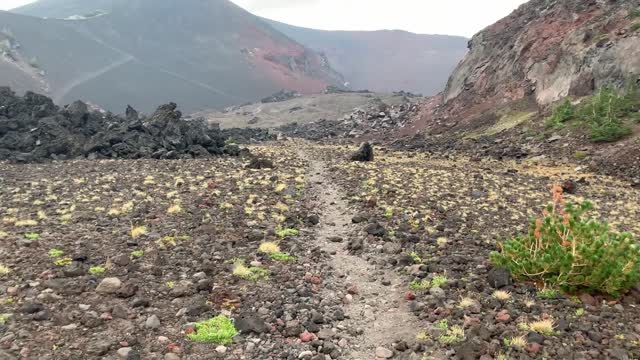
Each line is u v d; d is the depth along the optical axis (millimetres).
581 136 55281
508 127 71438
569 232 12492
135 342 9109
